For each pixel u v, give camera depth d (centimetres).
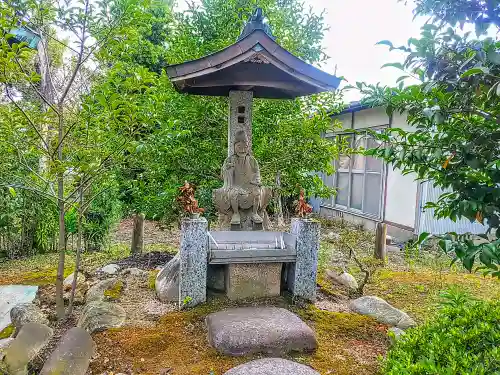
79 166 281
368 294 414
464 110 154
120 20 279
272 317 290
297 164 498
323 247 646
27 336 259
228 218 397
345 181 962
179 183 492
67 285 390
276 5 556
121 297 362
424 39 157
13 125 292
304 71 335
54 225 640
